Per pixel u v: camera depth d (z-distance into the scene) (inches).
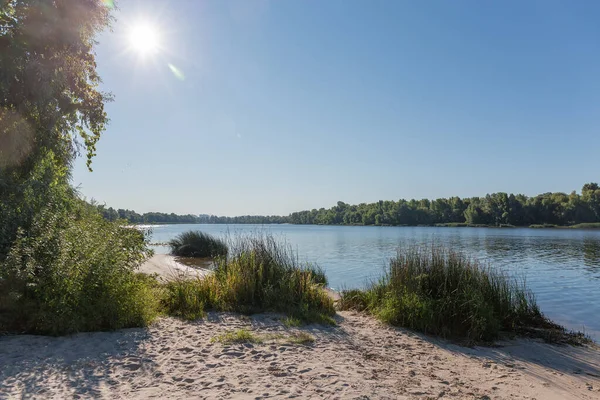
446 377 235.0
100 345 244.4
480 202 4613.7
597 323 450.3
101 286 285.9
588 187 4279.0
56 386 181.2
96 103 468.1
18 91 367.6
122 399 171.0
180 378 198.8
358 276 780.0
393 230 3774.6
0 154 347.6
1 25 358.9
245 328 309.4
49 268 269.9
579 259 1106.7
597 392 237.8
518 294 440.1
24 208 318.7
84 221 352.8
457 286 400.2
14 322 262.8
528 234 2655.0
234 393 182.4
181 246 1094.4
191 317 327.6
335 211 6742.1
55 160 427.8
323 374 214.4
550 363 293.3
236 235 527.8
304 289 408.8
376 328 350.0
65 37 384.5
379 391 197.0
